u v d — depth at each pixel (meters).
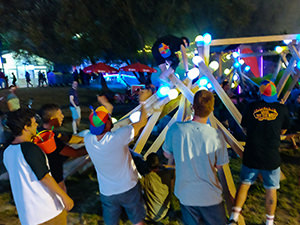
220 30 11.86
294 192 4.13
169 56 3.85
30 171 1.99
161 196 3.23
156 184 3.23
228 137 3.49
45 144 2.57
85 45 11.21
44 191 2.05
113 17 10.94
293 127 5.89
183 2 11.02
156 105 3.47
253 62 11.86
